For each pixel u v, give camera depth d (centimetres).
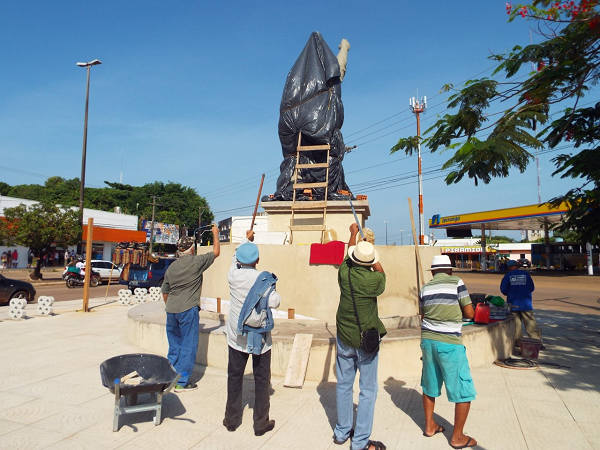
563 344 760
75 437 348
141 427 371
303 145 932
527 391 479
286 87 948
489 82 572
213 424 381
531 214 3077
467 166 529
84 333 781
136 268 1816
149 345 635
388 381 511
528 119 549
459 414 337
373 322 337
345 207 825
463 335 566
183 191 6075
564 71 523
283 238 755
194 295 477
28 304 1344
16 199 3191
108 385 363
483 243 4075
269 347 373
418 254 638
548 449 336
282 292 641
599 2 505
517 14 545
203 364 571
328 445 343
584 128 638
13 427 365
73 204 5169
